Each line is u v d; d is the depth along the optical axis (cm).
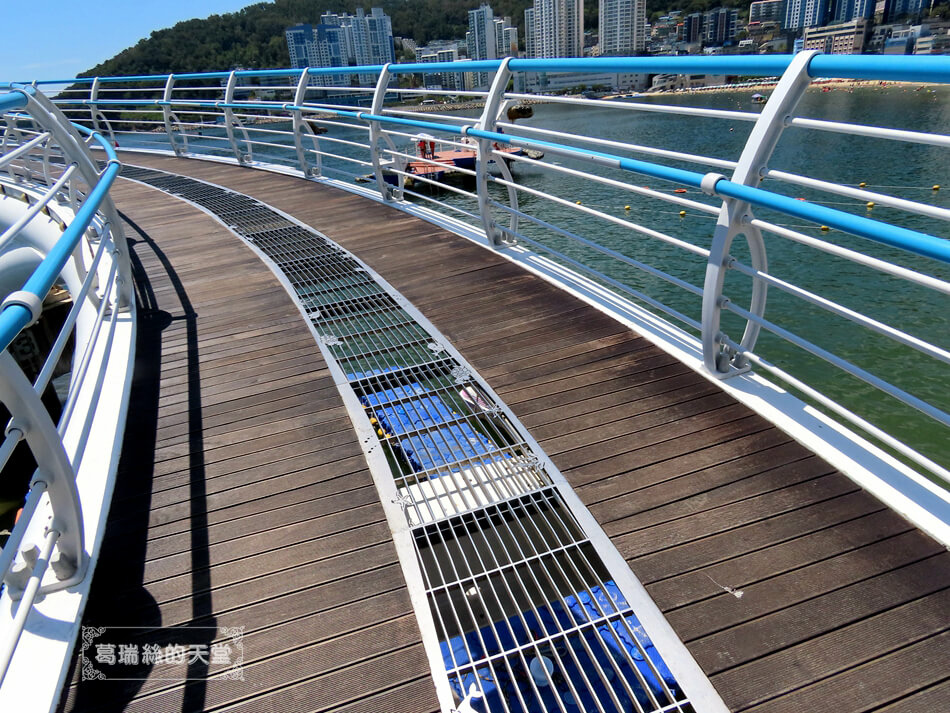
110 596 177
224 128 890
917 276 146
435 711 142
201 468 231
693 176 219
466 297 366
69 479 156
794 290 204
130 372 282
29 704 140
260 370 300
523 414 248
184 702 147
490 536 198
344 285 398
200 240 516
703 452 217
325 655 157
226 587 178
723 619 156
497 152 379
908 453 180
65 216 434
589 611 170
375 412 264
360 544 191
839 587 161
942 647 145
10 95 273
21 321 117
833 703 135
